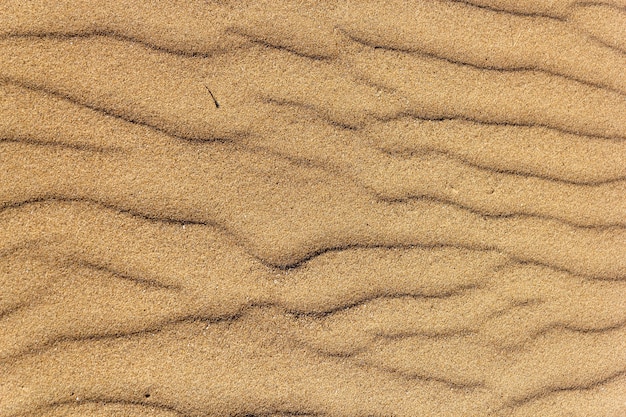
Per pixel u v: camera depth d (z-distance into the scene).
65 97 1.60
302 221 1.63
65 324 1.59
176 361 1.61
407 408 1.64
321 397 1.63
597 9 1.69
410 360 1.65
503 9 1.67
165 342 1.61
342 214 1.64
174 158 1.62
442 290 1.65
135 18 1.62
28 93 1.59
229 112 1.63
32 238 1.59
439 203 1.65
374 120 1.65
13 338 1.58
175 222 1.61
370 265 1.64
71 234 1.60
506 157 1.67
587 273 1.68
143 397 1.60
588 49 1.69
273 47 1.63
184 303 1.61
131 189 1.61
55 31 1.60
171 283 1.61
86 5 1.61
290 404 1.63
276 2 1.64
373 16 1.65
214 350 1.61
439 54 1.66
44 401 1.59
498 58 1.67
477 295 1.66
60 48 1.60
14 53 1.59
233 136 1.63
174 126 1.62
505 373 1.66
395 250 1.65
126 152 1.61
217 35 1.63
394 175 1.65
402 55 1.65
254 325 1.62
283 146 1.63
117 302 1.60
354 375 1.63
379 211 1.64
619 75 1.70
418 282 1.65
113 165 1.61
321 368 1.63
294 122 1.63
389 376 1.64
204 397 1.61
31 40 1.60
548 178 1.67
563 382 1.68
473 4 1.67
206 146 1.62
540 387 1.67
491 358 1.66
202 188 1.62
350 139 1.64
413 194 1.65
